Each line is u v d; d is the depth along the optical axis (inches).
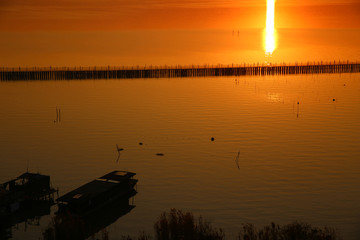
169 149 2310.5
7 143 2411.4
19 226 1588.3
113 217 1641.2
